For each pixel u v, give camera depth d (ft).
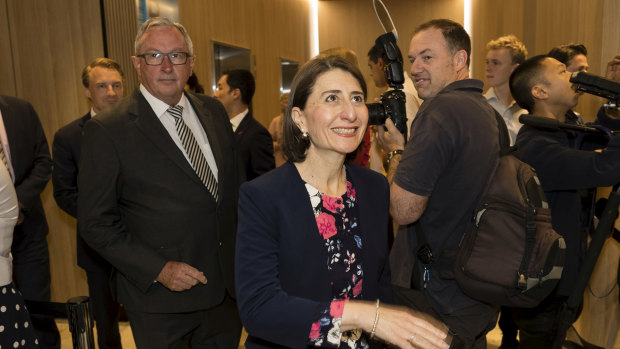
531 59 6.64
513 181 4.92
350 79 3.82
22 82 11.54
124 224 5.85
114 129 5.62
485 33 21.12
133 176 5.64
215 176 6.30
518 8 16.30
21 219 7.47
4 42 11.34
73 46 11.44
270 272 3.54
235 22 19.70
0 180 4.56
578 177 5.64
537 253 4.59
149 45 5.79
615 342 8.27
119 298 6.05
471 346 5.11
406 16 27.12
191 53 6.17
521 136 6.48
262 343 3.92
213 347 6.45
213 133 6.49
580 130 5.42
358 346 4.01
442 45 5.67
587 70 9.01
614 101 5.22
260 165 10.44
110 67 8.82
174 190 5.76
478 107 5.14
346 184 4.24
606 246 8.41
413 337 3.15
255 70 21.33
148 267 5.48
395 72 5.88
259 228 3.64
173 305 5.75
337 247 3.95
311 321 3.22
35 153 8.29
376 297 4.16
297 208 3.79
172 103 6.01
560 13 12.26
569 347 8.48
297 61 26.20
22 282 8.38
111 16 11.52
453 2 26.25
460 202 5.04
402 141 5.88
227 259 6.24
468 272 4.74
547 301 6.28
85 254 8.52
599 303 8.57
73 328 4.46
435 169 4.98
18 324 4.67
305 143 4.00
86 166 5.57
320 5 28.12
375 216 4.22
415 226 5.50
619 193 4.85
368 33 27.66
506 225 4.73
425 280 5.32
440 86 5.78
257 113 21.54
